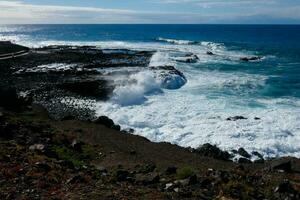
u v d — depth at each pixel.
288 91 43.25
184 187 14.17
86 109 35.59
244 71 57.97
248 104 37.16
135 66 57.94
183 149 25.12
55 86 41.88
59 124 29.27
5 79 45.84
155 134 29.44
